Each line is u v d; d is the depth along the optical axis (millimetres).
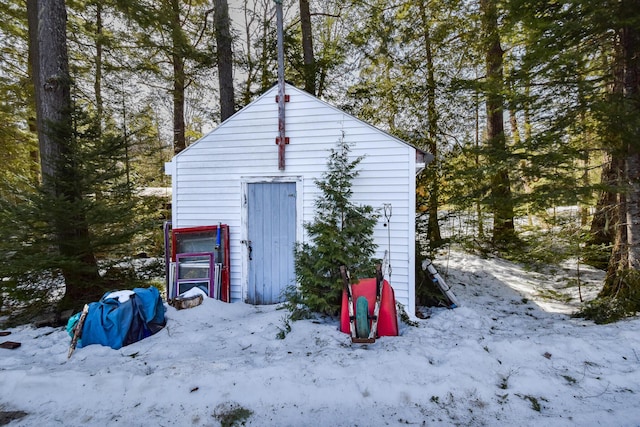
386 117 10711
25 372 2961
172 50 9750
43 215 5082
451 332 4273
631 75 4730
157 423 2375
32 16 6699
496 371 2980
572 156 5184
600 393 2652
